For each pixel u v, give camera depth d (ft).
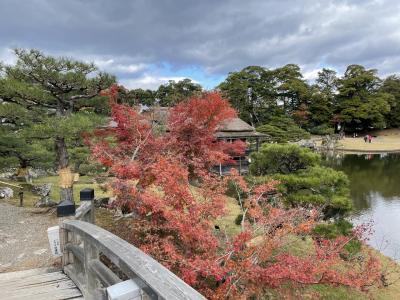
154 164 20.57
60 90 31.55
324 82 219.20
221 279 17.22
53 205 39.06
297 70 189.88
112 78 31.53
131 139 27.02
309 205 27.84
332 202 32.42
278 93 184.96
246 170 72.43
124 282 6.68
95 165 34.91
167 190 18.54
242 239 17.42
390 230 47.62
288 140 137.80
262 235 19.56
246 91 173.27
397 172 100.32
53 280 15.10
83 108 35.86
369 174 97.71
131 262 7.10
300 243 27.71
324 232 29.37
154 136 27.50
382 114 201.26
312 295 22.36
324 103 193.16
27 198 47.57
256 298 19.70
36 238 25.68
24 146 43.88
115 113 28.12
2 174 62.64
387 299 27.50
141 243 19.56
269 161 37.32
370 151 153.58
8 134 40.81
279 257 18.88
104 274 10.27
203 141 28.37
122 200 20.56
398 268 33.58
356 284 20.20
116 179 21.50
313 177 33.96
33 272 16.89
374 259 23.98
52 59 29.37
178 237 19.42
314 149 148.25
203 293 16.89
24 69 29.63
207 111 29.19
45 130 28.84
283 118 154.61
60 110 32.78
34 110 32.30
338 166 114.32
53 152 45.65
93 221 20.45
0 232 27.09
